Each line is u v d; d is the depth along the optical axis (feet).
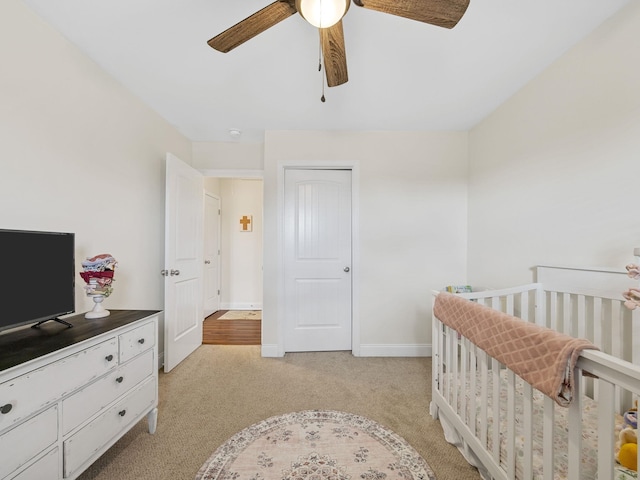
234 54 5.82
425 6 3.31
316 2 3.32
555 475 3.23
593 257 5.17
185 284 9.21
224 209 16.74
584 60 5.30
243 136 10.12
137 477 4.47
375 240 9.54
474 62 6.02
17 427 3.13
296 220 9.80
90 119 5.99
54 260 4.44
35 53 4.81
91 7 4.65
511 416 3.56
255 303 16.65
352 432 5.57
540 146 6.40
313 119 8.78
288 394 7.01
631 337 4.56
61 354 3.60
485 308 4.13
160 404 6.53
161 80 6.76
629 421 3.81
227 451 5.03
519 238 7.10
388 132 9.56
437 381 5.98
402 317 9.56
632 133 4.53
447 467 4.71
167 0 4.49
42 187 4.98
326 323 9.89
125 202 7.11
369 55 5.79
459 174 9.60
